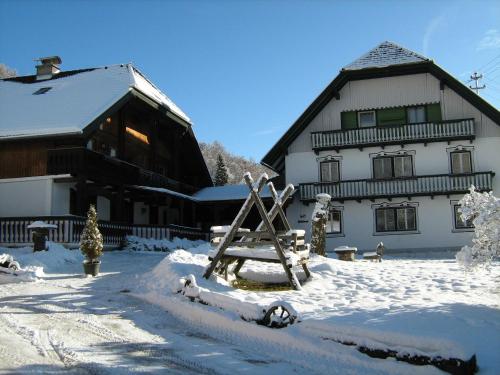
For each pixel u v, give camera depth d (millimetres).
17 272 14445
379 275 13570
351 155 30781
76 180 23453
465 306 8492
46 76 32094
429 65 29781
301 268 13414
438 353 6051
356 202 30375
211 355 7289
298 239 12562
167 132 34469
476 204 8367
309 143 31391
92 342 7852
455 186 28734
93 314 9906
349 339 6984
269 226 11742
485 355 6191
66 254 18672
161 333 8555
